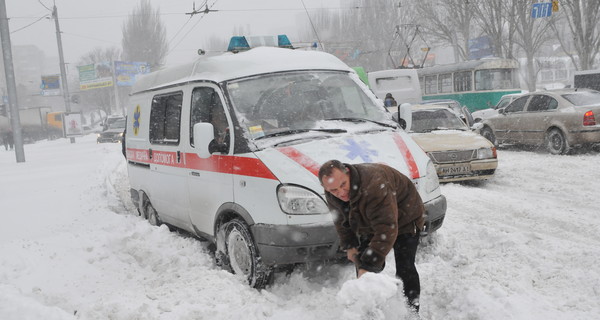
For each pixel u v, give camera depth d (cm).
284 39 777
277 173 492
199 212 611
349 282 360
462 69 2758
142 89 823
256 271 505
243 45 720
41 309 447
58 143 4238
